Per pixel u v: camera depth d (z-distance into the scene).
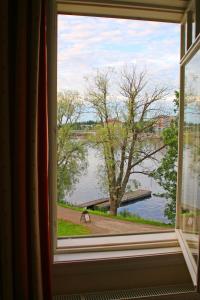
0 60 1.23
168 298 1.60
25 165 1.29
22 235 1.29
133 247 1.79
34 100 1.28
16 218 1.29
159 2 1.73
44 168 1.39
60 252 1.71
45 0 1.36
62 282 1.61
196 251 1.51
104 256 1.67
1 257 1.29
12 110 1.29
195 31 1.67
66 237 1.85
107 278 1.66
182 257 1.73
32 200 1.30
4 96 1.24
